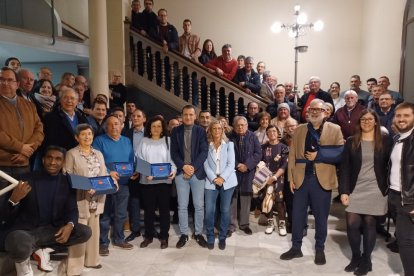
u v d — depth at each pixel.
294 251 3.25
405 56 5.57
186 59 5.33
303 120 4.86
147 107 5.62
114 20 5.55
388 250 3.41
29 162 3.01
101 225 3.26
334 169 3.08
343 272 2.97
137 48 5.59
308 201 3.20
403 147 2.41
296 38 6.46
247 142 3.77
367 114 2.79
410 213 2.36
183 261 3.16
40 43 5.35
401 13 5.66
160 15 5.68
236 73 5.59
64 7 7.01
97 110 3.60
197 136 3.46
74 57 6.45
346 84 7.18
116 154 3.24
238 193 4.04
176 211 4.21
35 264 2.79
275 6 7.20
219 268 3.03
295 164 3.21
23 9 5.61
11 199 2.39
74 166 2.78
